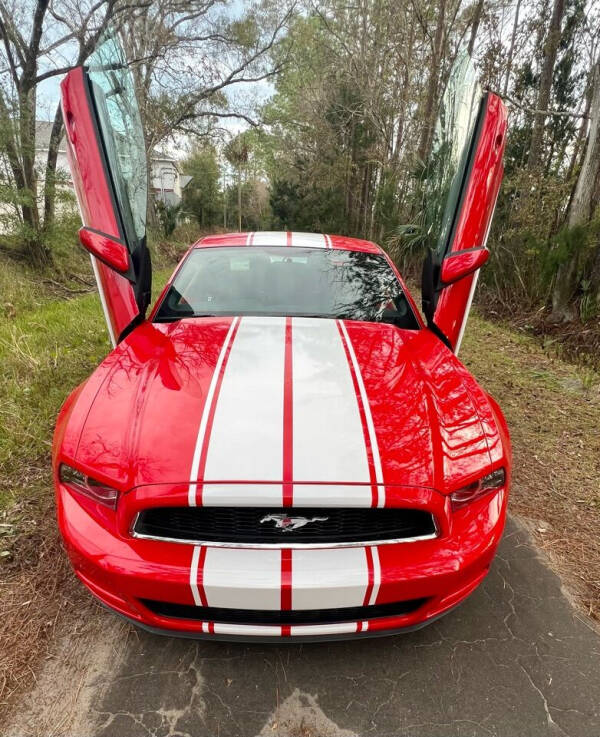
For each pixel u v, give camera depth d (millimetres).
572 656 1672
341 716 1456
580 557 2164
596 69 5719
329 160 18797
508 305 7062
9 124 7449
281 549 1351
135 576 1339
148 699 1483
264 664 1603
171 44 14805
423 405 1691
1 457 2654
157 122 16172
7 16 7949
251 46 15703
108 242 2143
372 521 1401
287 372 1817
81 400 1715
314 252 2859
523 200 7277
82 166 2150
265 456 1412
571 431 3393
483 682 1570
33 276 7922
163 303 2486
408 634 1735
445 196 2715
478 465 1531
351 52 16516
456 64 2910
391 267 2844
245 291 2539
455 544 1438
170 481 1364
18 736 1372
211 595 1323
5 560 1994
